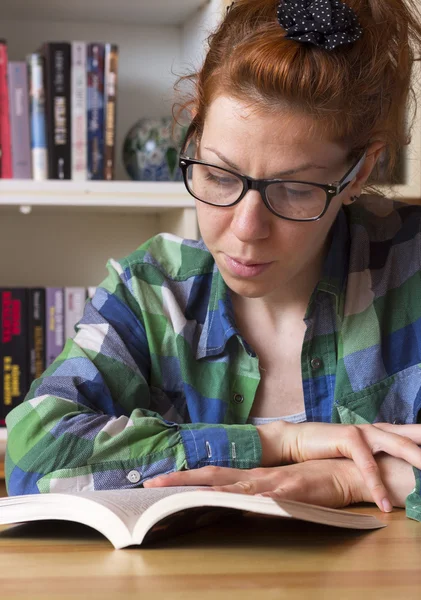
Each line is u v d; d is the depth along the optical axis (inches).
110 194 77.4
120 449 40.3
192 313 49.3
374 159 43.8
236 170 38.6
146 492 33.8
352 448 39.4
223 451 40.2
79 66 78.2
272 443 40.9
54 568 27.8
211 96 39.2
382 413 46.4
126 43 91.3
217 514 35.0
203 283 49.7
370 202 51.8
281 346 47.4
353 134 40.1
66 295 81.1
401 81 44.0
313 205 39.2
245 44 38.1
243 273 40.4
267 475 37.5
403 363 47.6
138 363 48.9
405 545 30.9
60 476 39.5
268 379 47.4
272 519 35.7
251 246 39.3
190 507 29.2
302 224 39.4
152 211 87.8
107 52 78.7
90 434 40.4
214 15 78.5
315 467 38.7
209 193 39.7
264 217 38.8
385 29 41.6
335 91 38.0
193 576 26.6
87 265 92.0
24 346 80.4
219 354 47.6
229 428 41.0
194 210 78.4
